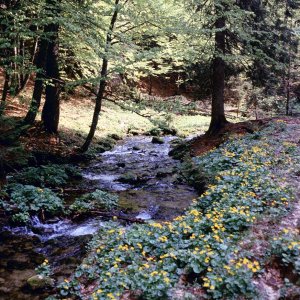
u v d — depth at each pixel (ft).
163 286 16.38
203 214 25.66
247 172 30.01
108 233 23.65
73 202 33.27
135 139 73.51
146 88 115.34
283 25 61.87
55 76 51.75
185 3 54.95
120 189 38.29
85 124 69.92
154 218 29.45
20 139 48.08
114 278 18.01
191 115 101.09
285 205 23.40
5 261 22.40
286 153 36.24
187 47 55.21
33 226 27.63
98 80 43.75
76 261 22.17
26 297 18.62
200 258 17.84
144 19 48.29
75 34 41.57
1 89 64.23
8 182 34.99
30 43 65.41
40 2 38.22
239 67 59.21
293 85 81.87
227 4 51.65
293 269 16.90
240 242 19.62
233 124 54.60
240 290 15.90
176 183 39.37
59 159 48.29
